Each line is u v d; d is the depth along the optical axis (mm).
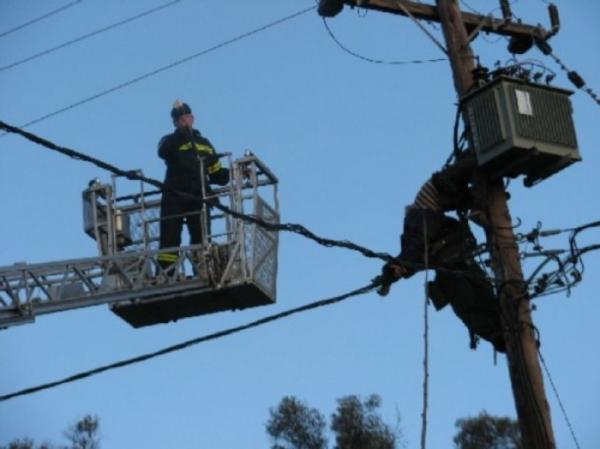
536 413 12188
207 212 18969
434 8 14539
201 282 18656
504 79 13133
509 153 12961
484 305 12984
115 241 19219
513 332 12578
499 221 13086
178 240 18953
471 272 12961
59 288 17641
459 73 13852
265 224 12961
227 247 18797
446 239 13258
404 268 13109
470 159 13297
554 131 13109
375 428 18328
